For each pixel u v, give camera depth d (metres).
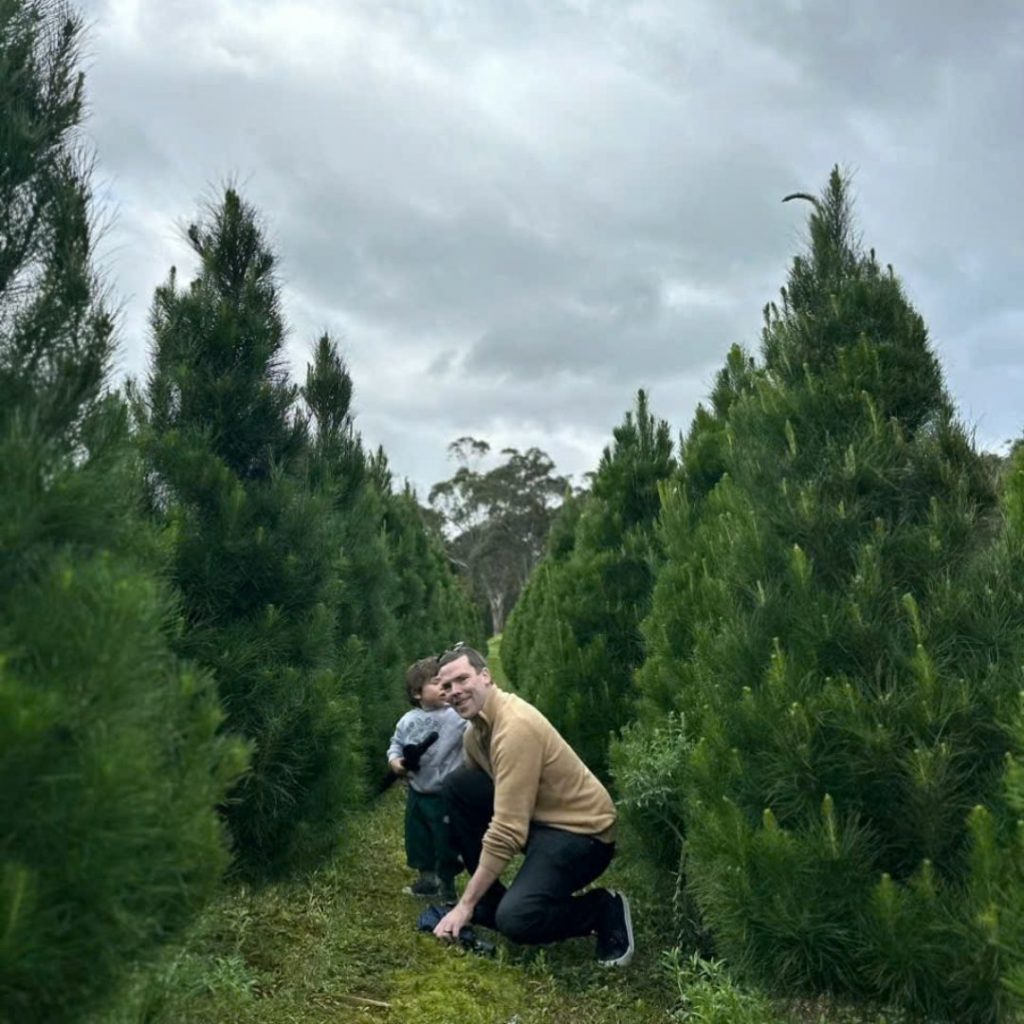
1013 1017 2.79
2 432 2.06
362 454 7.80
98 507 2.13
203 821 1.99
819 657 3.44
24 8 2.64
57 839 1.63
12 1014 1.61
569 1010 3.85
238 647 4.43
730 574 3.87
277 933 4.32
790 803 3.31
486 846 4.20
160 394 5.00
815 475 3.75
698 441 6.35
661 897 4.90
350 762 4.90
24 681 1.64
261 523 4.74
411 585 11.15
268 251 5.45
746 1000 3.22
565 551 12.65
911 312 4.13
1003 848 2.92
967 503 3.62
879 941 2.98
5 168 2.44
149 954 1.91
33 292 2.40
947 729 3.17
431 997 3.85
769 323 4.56
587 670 6.39
